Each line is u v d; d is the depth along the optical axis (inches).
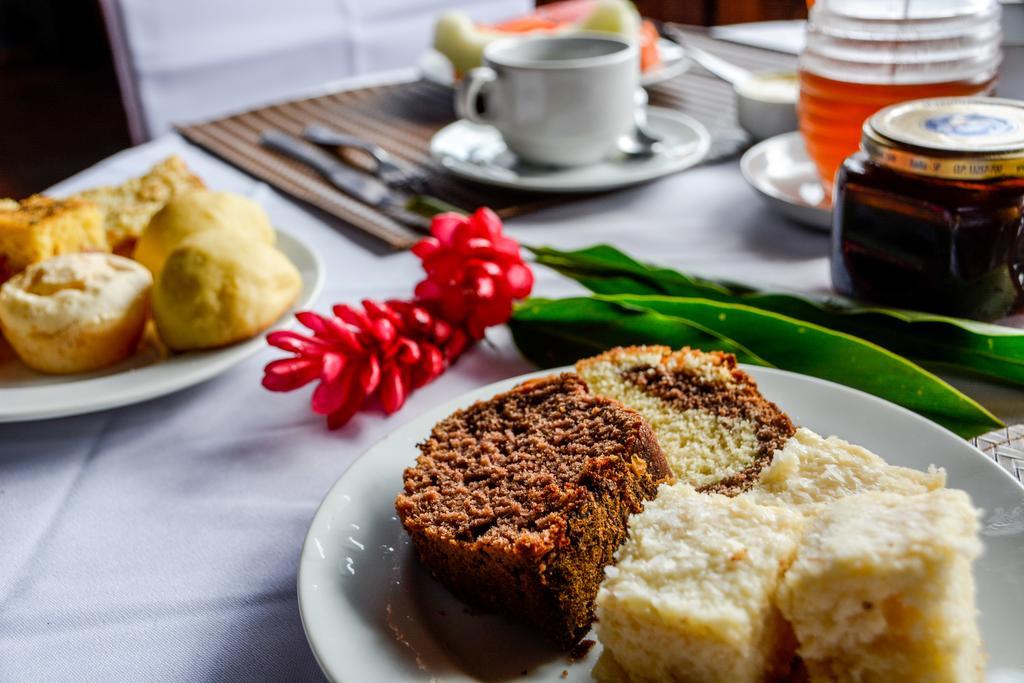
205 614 13.0
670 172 22.2
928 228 15.7
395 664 11.6
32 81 72.9
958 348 15.8
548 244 20.4
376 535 13.1
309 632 11.8
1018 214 15.4
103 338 16.6
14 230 17.9
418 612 12.4
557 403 14.5
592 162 23.0
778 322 15.9
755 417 14.3
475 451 13.9
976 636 11.2
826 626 11.3
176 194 20.3
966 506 11.6
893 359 15.1
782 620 11.7
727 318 16.2
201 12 37.4
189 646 12.6
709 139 23.7
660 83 29.0
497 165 23.2
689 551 12.0
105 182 23.8
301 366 15.6
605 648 12.0
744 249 19.8
